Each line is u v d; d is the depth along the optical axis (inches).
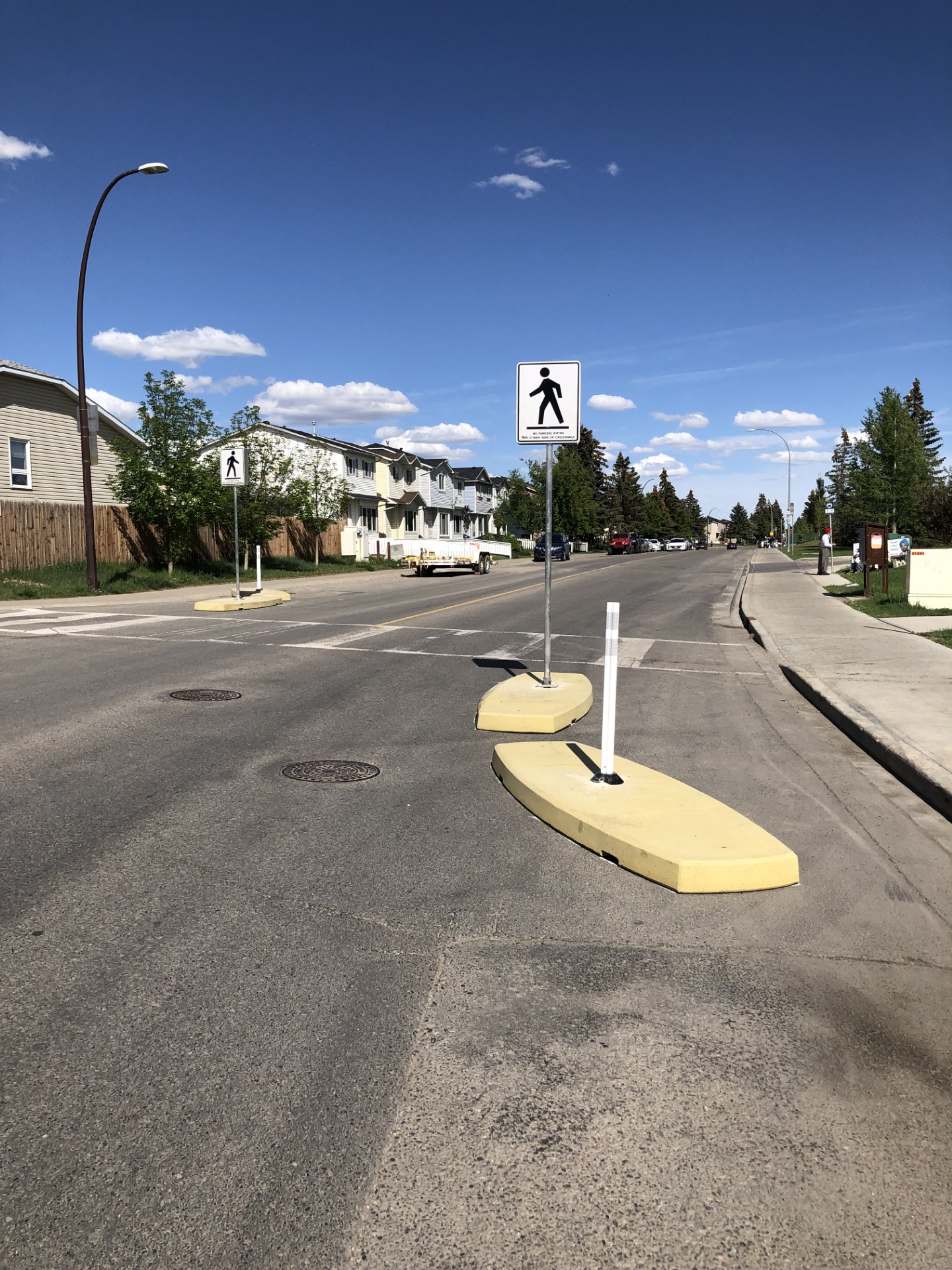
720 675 441.7
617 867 183.8
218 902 159.9
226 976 133.7
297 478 1531.7
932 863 190.9
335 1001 127.3
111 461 1151.6
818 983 137.4
